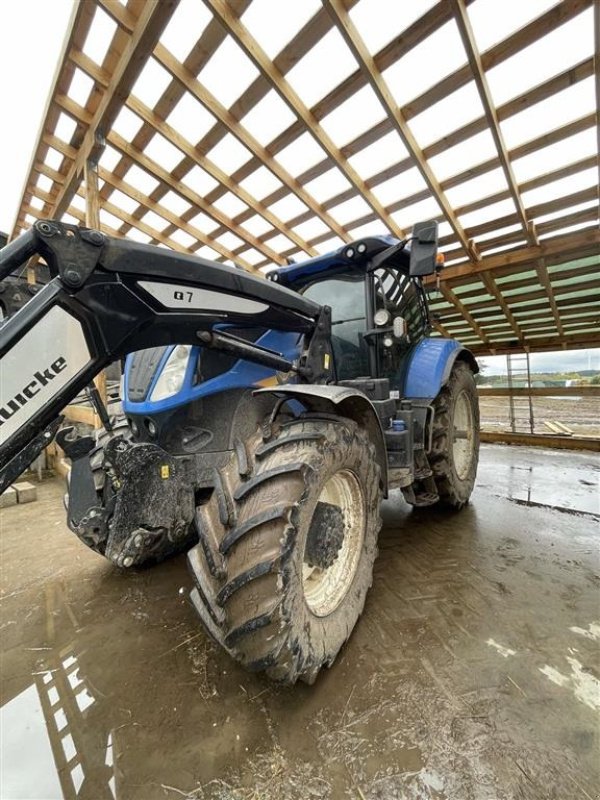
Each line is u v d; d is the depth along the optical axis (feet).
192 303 3.62
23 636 4.75
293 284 8.38
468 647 4.28
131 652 4.41
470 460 9.64
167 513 4.46
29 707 3.67
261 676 3.96
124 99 9.66
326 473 3.80
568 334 22.76
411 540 7.30
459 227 13.37
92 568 6.52
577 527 7.88
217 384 4.56
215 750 3.15
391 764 2.97
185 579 6.10
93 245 2.92
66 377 2.92
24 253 2.68
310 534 4.22
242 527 3.34
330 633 3.90
